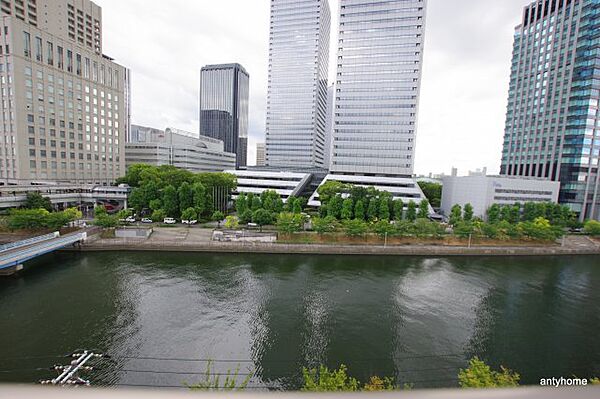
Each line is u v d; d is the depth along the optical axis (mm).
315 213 87125
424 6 100250
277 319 33844
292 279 44500
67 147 91688
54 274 43094
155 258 50719
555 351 30359
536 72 110750
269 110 173375
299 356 28297
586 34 92938
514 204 91438
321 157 195000
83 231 57719
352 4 106312
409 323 34031
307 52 165375
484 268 52844
